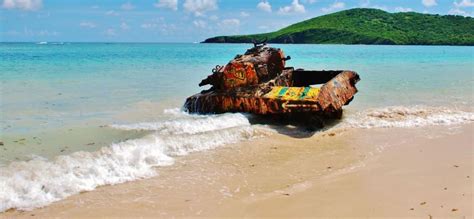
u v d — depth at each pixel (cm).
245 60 1404
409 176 808
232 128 1142
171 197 710
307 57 5675
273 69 1520
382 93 1997
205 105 1380
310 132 1181
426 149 1018
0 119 1256
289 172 845
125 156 877
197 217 635
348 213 641
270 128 1184
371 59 5197
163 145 968
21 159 864
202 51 8425
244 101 1286
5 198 670
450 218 611
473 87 2245
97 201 688
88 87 2036
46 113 1372
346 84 1395
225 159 924
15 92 1781
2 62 3691
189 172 837
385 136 1152
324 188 751
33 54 5647
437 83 2430
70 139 1048
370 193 722
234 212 652
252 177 812
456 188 734
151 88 2073
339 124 1286
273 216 637
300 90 1269
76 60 4356
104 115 1365
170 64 4053
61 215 636
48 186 720
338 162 911
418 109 1532
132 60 4659
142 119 1308
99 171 798
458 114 1456
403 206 661
